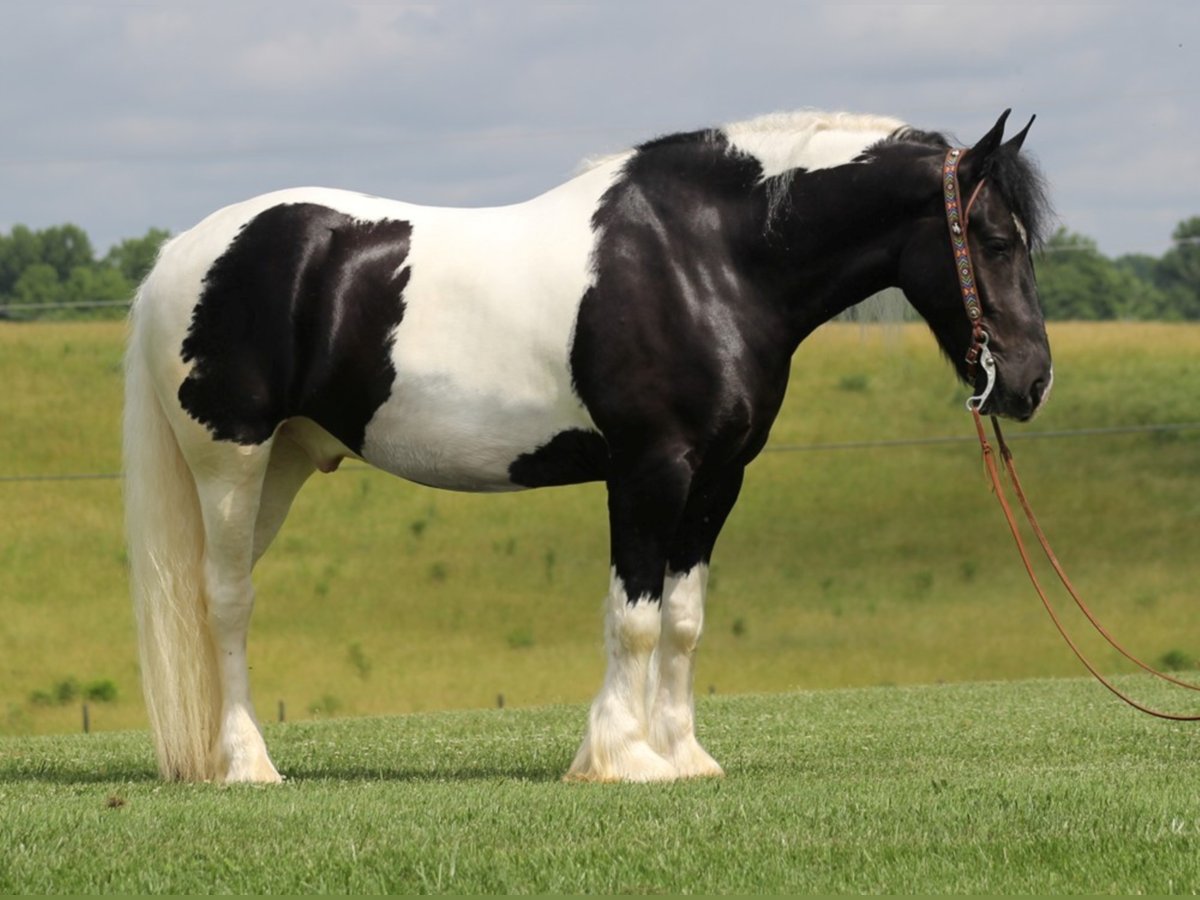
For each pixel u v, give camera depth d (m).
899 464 56.69
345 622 46.97
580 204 10.80
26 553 49.31
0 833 8.58
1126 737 13.20
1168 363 63.88
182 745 11.13
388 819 8.88
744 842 8.26
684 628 10.95
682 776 10.67
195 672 11.21
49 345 61.44
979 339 10.52
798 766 11.61
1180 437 57.78
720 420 10.47
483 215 11.12
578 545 52.41
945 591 48.94
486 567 50.78
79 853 8.18
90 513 51.91
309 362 11.02
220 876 7.74
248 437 11.12
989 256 10.49
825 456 57.28
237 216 11.27
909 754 12.33
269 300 11.02
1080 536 51.84
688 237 10.59
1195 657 42.75
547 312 10.55
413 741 14.52
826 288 10.79
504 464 10.86
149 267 11.97
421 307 10.80
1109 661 43.47
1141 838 8.27
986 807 9.00
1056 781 9.92
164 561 11.30
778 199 10.64
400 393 10.84
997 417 10.89
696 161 10.77
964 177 10.50
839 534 52.78
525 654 44.94
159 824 8.80
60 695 41.25
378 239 11.01
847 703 17.97
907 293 10.82
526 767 12.18
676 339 10.40
